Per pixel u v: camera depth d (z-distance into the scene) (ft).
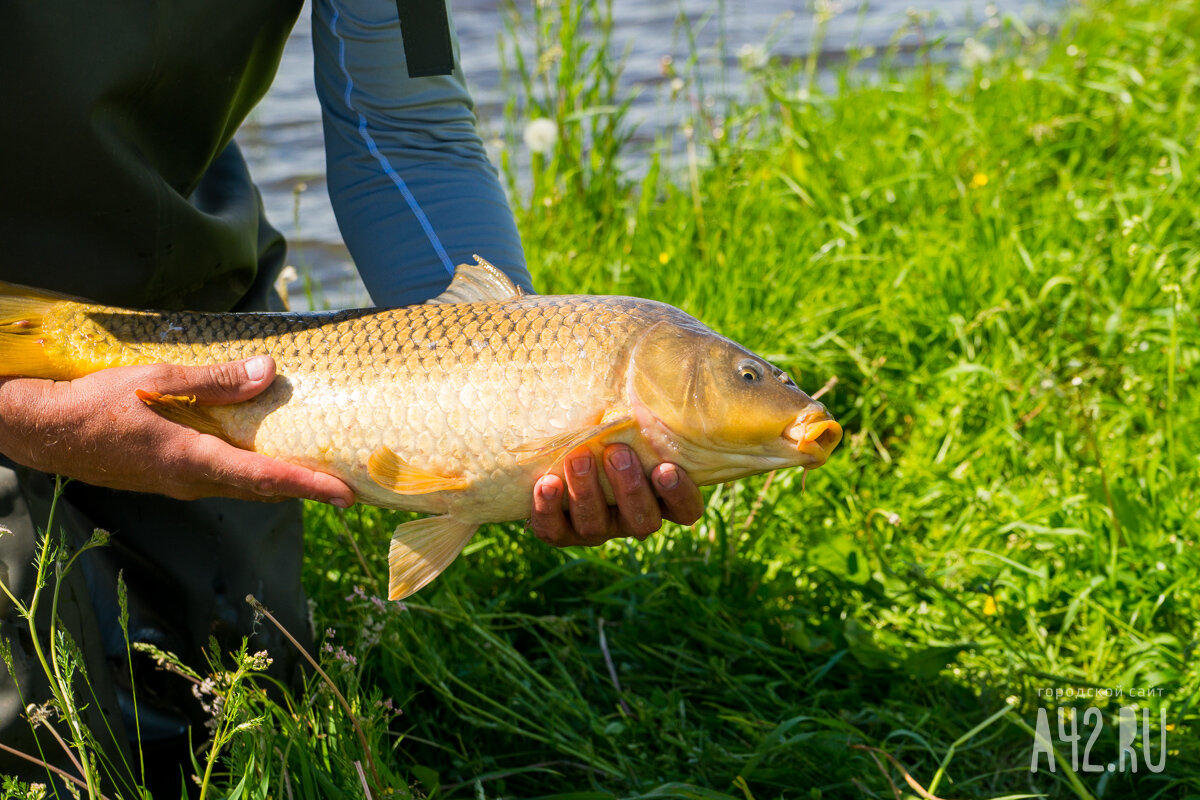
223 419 6.79
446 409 6.56
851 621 9.16
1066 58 21.03
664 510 6.86
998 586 9.40
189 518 8.27
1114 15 24.31
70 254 7.36
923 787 7.98
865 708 8.52
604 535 6.82
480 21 28.50
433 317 6.79
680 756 8.39
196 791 8.18
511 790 8.38
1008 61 22.06
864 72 24.30
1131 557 9.47
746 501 10.62
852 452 11.26
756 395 6.51
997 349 12.37
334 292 15.79
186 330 7.00
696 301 13.25
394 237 7.97
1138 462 10.63
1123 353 12.15
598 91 16.83
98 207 7.25
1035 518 10.18
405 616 8.59
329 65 7.97
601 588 9.98
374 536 9.78
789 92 20.49
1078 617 9.41
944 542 10.41
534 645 9.66
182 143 7.65
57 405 6.60
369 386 6.66
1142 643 8.75
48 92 6.79
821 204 15.94
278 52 7.95
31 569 6.68
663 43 27.12
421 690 8.74
